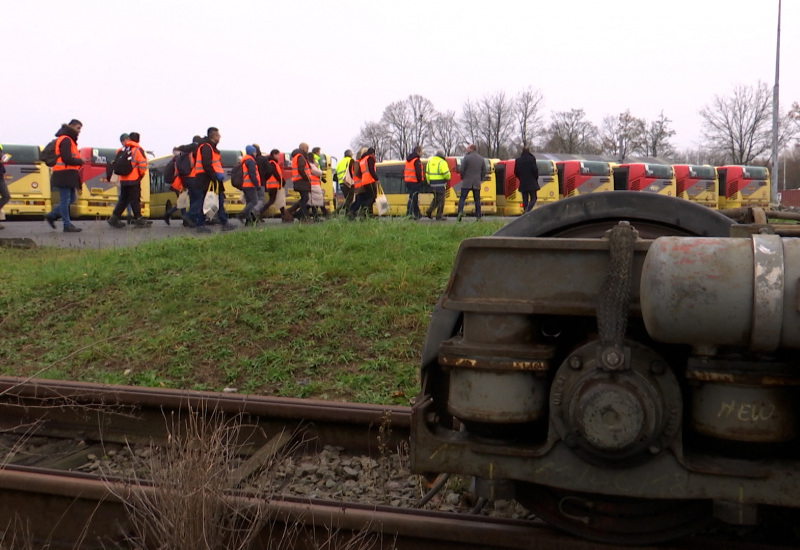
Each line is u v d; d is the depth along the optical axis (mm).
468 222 12234
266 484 3893
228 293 8234
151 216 28906
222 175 15898
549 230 3281
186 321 7734
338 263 8789
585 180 31219
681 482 2861
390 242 9758
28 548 3625
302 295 8008
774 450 2805
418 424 3166
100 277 9266
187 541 3170
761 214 3223
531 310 2965
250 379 6582
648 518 3133
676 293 2570
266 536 3498
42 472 3914
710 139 71625
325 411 5078
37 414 5613
